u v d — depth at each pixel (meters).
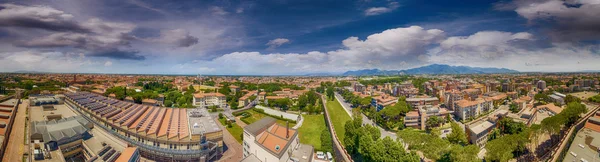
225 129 169.25
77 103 172.75
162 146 111.06
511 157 95.38
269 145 100.56
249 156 104.75
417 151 118.06
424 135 108.88
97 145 107.94
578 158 106.69
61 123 113.25
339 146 120.88
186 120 141.88
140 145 110.56
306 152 110.62
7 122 129.38
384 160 93.38
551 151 112.88
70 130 106.06
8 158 94.56
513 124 132.75
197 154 108.44
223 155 123.25
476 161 87.50
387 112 169.88
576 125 139.88
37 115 162.25
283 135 112.25
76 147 105.81
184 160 108.44
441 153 103.31
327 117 175.50
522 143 104.38
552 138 127.44
